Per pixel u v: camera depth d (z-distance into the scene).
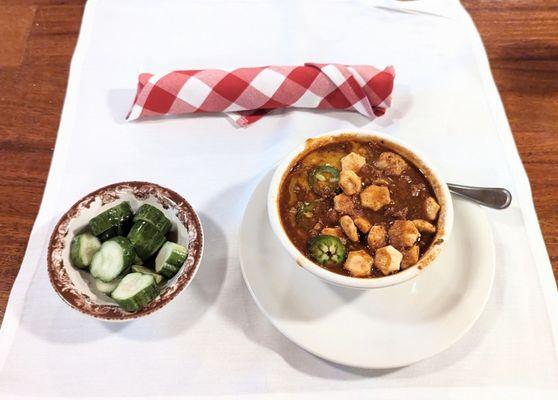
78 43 0.36
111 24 0.37
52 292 0.26
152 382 0.23
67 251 0.24
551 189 0.30
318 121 0.32
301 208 0.25
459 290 0.24
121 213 0.25
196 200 0.29
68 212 0.24
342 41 0.36
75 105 0.33
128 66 0.35
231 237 0.28
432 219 0.24
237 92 0.31
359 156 0.25
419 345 0.22
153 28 0.37
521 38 0.36
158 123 0.32
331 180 0.25
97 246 0.25
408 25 0.37
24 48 0.36
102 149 0.31
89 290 0.24
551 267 0.27
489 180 0.29
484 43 0.36
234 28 0.37
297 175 0.26
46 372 0.24
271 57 0.35
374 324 0.23
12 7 0.38
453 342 0.22
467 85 0.34
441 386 0.23
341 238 0.24
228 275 0.26
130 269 0.24
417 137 0.31
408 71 0.35
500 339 0.24
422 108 0.33
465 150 0.31
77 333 0.25
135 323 0.25
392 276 0.22
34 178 0.30
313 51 0.36
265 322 0.25
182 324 0.25
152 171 0.30
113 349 0.24
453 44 0.36
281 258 0.25
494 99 0.33
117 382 0.23
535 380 0.23
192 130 0.32
